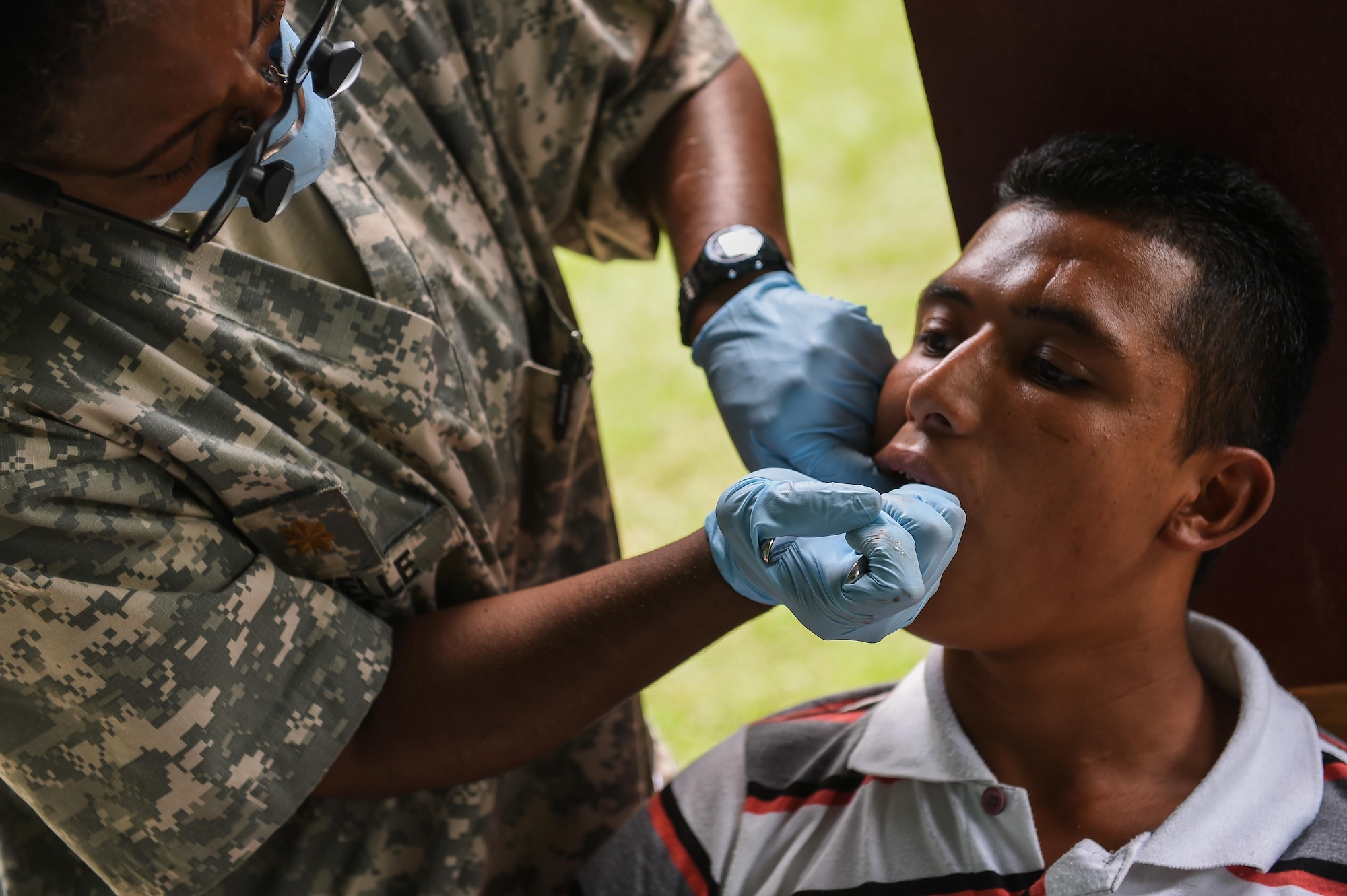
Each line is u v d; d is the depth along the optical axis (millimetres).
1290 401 1162
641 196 1521
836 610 960
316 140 966
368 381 1111
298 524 1086
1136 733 1162
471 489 1228
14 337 975
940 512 991
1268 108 1192
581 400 1330
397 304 1147
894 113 5223
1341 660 1394
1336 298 1241
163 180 877
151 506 1013
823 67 5582
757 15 6000
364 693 1109
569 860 1511
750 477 1014
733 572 1036
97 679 995
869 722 1274
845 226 4621
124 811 1068
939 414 1052
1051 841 1158
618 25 1403
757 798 1280
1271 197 1138
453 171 1261
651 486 3646
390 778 1143
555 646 1102
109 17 769
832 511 944
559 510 1404
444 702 1125
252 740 1061
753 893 1232
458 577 1252
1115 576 1082
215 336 1033
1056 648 1132
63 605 967
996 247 1105
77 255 985
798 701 2879
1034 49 1315
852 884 1176
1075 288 1045
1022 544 1055
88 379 986
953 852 1151
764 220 1384
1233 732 1141
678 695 2939
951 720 1201
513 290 1329
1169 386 1050
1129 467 1043
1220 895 1053
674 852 1280
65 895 1293
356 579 1134
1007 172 1227
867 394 1228
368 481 1127
